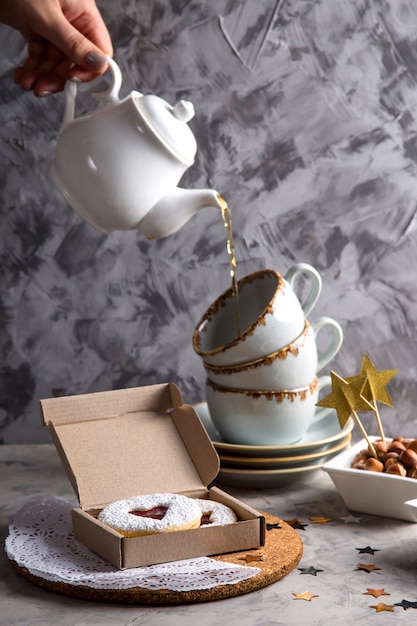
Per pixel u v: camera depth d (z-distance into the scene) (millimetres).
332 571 1026
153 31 1283
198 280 1320
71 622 959
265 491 1195
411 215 1303
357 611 969
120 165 1099
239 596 991
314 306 1323
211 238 1314
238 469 1183
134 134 1098
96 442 1107
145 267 1320
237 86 1289
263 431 1188
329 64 1283
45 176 1304
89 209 1128
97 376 1335
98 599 985
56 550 1036
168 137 1102
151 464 1107
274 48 1281
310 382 1197
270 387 1178
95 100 1293
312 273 1237
